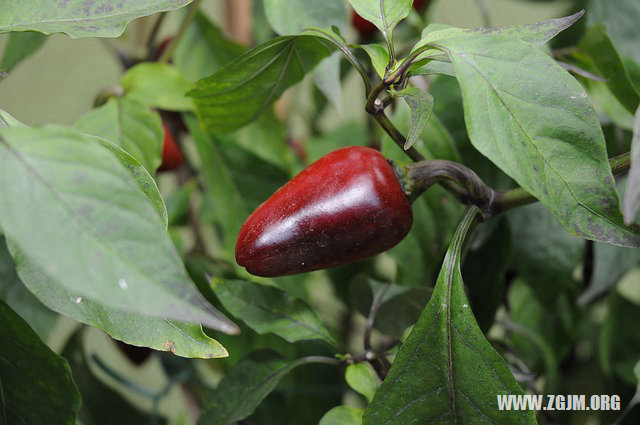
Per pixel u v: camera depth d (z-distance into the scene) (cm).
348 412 33
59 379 30
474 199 31
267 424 47
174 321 28
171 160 45
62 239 23
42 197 23
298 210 29
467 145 39
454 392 30
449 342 30
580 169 27
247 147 43
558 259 41
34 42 41
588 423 52
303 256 29
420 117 28
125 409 48
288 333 34
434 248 37
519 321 45
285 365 35
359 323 56
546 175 27
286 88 35
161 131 38
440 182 31
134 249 23
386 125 30
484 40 28
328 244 29
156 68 40
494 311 39
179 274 23
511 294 45
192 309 23
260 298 34
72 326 70
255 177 43
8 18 29
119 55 46
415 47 29
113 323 28
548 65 27
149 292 23
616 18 46
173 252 23
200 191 52
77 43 67
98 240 23
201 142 42
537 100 27
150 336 28
